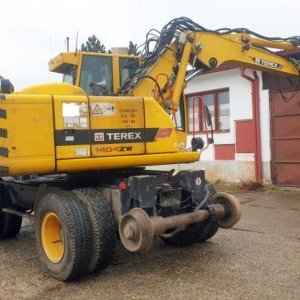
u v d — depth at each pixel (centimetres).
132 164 594
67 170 561
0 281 547
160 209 586
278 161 1289
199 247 669
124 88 659
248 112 1352
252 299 461
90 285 525
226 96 1438
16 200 726
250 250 644
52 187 594
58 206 541
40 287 525
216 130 1455
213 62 721
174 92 668
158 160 613
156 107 616
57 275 545
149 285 515
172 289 499
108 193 570
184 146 704
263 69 812
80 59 682
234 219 617
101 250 534
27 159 538
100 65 694
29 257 650
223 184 1411
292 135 1257
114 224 551
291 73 852
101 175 628
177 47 679
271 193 1223
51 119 550
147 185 557
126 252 652
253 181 1335
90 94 680
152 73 655
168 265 586
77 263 525
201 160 1491
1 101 534
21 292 509
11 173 535
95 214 538
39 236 585
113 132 582
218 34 729
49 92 599
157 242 707
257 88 1322
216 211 608
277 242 687
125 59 705
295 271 545
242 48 758
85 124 566
